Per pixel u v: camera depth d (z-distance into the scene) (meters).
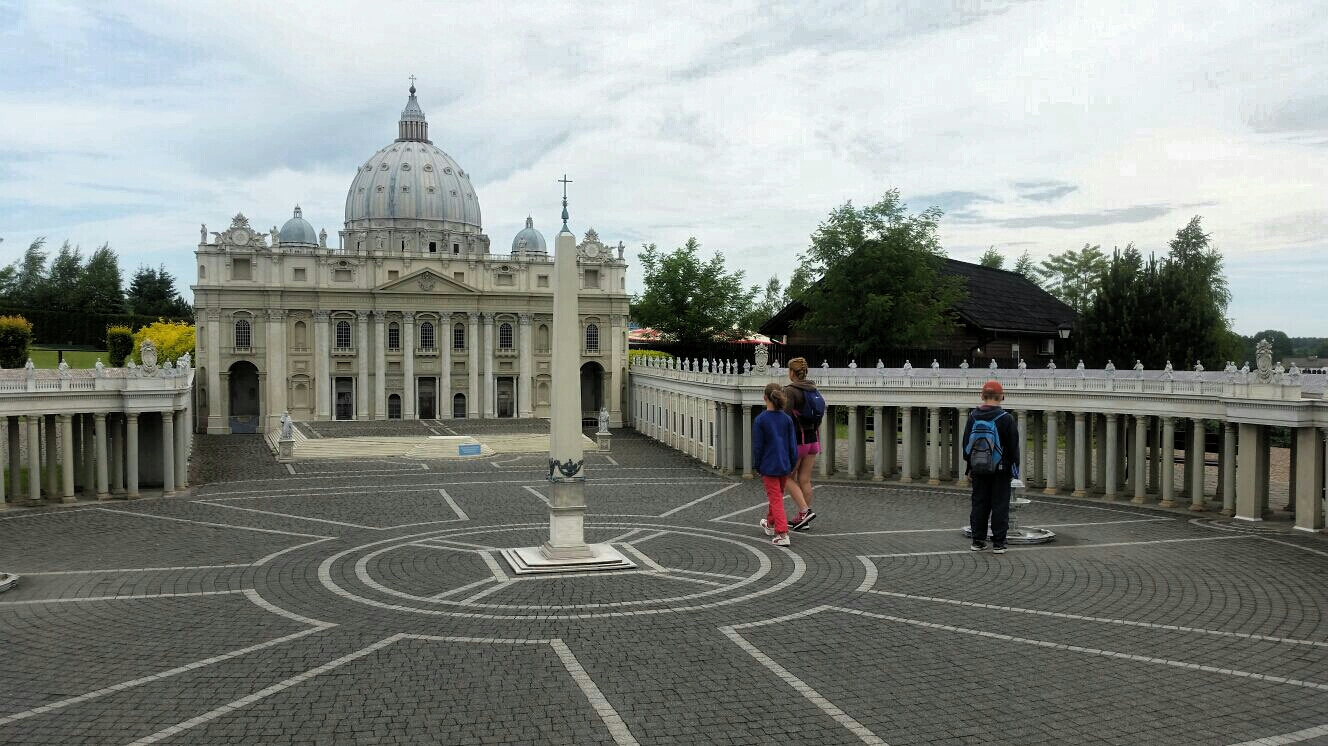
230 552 30.67
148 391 44.91
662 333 122.62
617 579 26.33
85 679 18.23
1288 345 88.62
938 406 48.34
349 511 39.69
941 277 78.31
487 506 41.06
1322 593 24.62
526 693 17.45
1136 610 23.00
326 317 93.38
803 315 81.25
